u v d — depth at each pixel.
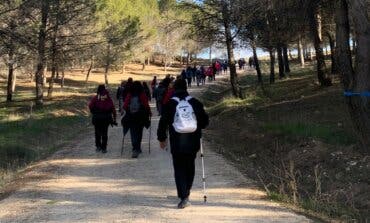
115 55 43.06
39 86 31.55
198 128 8.20
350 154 12.22
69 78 64.31
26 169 12.61
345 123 15.70
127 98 13.42
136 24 38.72
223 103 26.75
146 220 7.34
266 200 8.64
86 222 7.32
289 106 21.86
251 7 25.09
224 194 9.04
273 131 16.19
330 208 9.03
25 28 21.33
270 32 27.70
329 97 21.70
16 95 44.03
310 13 20.44
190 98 8.25
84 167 12.11
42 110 29.11
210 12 27.06
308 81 29.75
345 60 13.00
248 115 21.72
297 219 7.26
